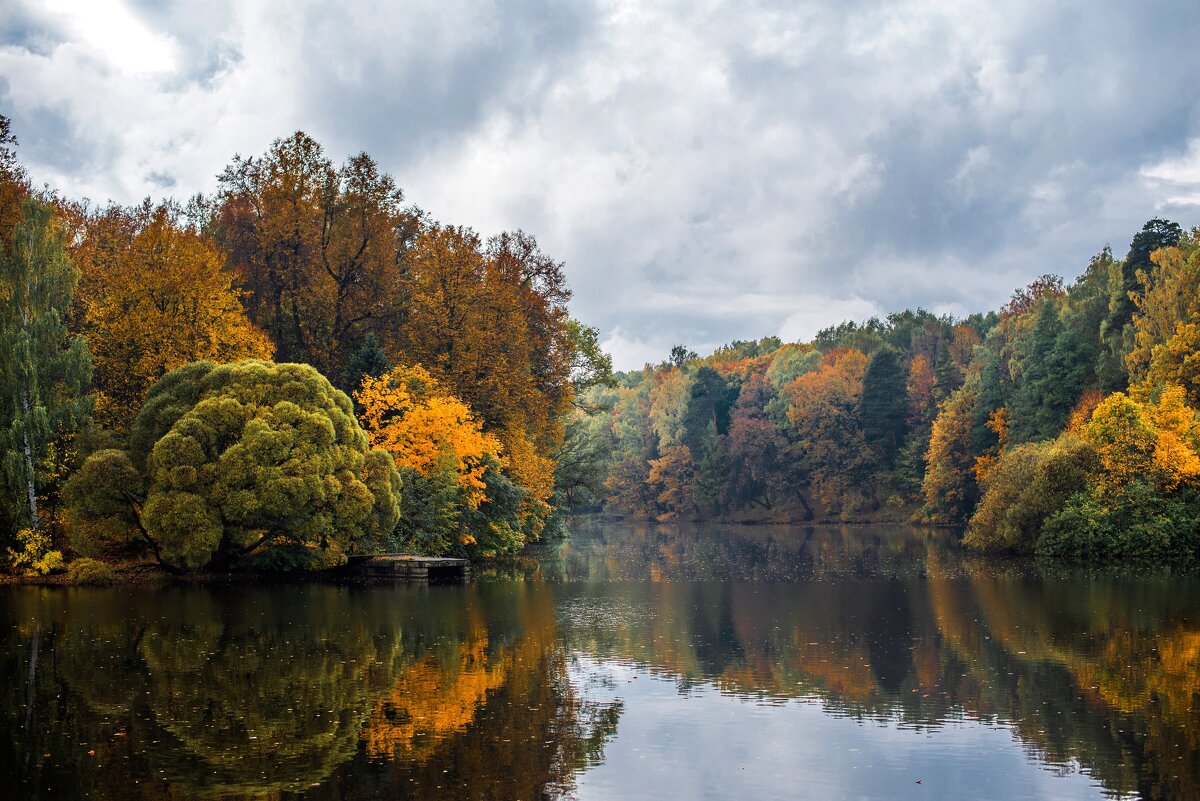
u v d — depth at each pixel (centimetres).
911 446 9894
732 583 4372
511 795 1498
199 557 3906
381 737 1784
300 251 5806
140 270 4875
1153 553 5044
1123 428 5228
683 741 1794
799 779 1595
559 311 6875
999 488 5825
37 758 1647
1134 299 6506
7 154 4738
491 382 5797
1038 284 11806
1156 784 1565
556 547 7056
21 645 2609
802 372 12538
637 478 13175
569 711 1989
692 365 17062
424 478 4944
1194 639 2748
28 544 3981
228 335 4869
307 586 4066
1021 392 7394
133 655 2489
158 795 1477
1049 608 3391
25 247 4097
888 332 14112
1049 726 1886
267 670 2327
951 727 1891
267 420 4041
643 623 3114
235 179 6222
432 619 3156
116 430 4481
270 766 1614
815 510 11231
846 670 2389
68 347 4453
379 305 6038
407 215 6712
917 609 3422
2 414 4003
